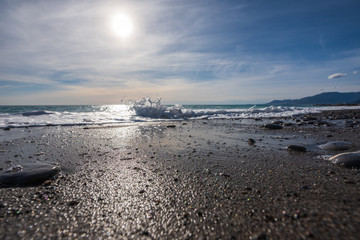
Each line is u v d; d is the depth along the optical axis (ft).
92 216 5.10
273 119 36.06
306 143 14.34
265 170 8.44
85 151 12.14
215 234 4.32
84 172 8.36
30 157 10.65
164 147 13.25
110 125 26.07
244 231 4.38
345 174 7.70
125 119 33.71
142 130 21.59
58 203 5.74
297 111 56.39
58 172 8.27
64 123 27.07
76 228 4.60
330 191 6.15
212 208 5.40
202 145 13.85
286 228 4.38
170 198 6.03
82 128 22.97
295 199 5.71
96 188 6.77
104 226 4.68
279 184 6.88
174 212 5.25
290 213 4.96
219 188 6.67
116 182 7.29
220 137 17.20
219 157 10.69
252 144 14.17
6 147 13.05
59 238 4.24
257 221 4.72
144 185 7.01
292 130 21.11
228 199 5.88
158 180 7.47
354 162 8.59
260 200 5.74
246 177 7.65
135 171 8.48
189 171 8.45
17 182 7.05
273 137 17.02
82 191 6.54
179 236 4.30
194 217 5.00
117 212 5.29
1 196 6.10
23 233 4.37
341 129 21.21
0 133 18.90
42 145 13.75
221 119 37.22
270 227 4.46
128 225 4.72
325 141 14.97
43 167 8.07
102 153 11.64
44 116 35.99
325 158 10.21
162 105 42.04
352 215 4.71
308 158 10.35
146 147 13.25
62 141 15.24
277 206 5.36
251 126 25.48
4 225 4.65
